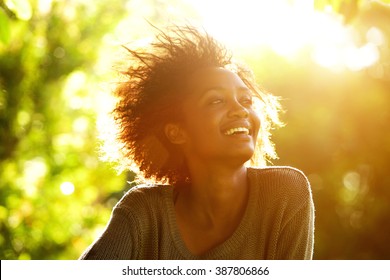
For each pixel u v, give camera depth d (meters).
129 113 3.73
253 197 3.51
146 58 3.73
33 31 11.55
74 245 11.92
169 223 3.50
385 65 15.45
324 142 15.50
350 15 5.16
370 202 15.98
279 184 3.59
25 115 12.17
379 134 15.69
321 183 15.91
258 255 3.50
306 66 14.76
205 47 3.65
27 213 11.24
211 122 3.39
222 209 3.49
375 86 15.58
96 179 12.42
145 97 3.66
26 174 11.84
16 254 11.17
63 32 12.14
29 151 12.18
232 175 3.45
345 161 15.78
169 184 3.72
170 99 3.56
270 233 3.54
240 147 3.36
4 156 11.82
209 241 3.50
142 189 3.59
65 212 11.93
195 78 3.50
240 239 3.46
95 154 12.45
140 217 3.49
